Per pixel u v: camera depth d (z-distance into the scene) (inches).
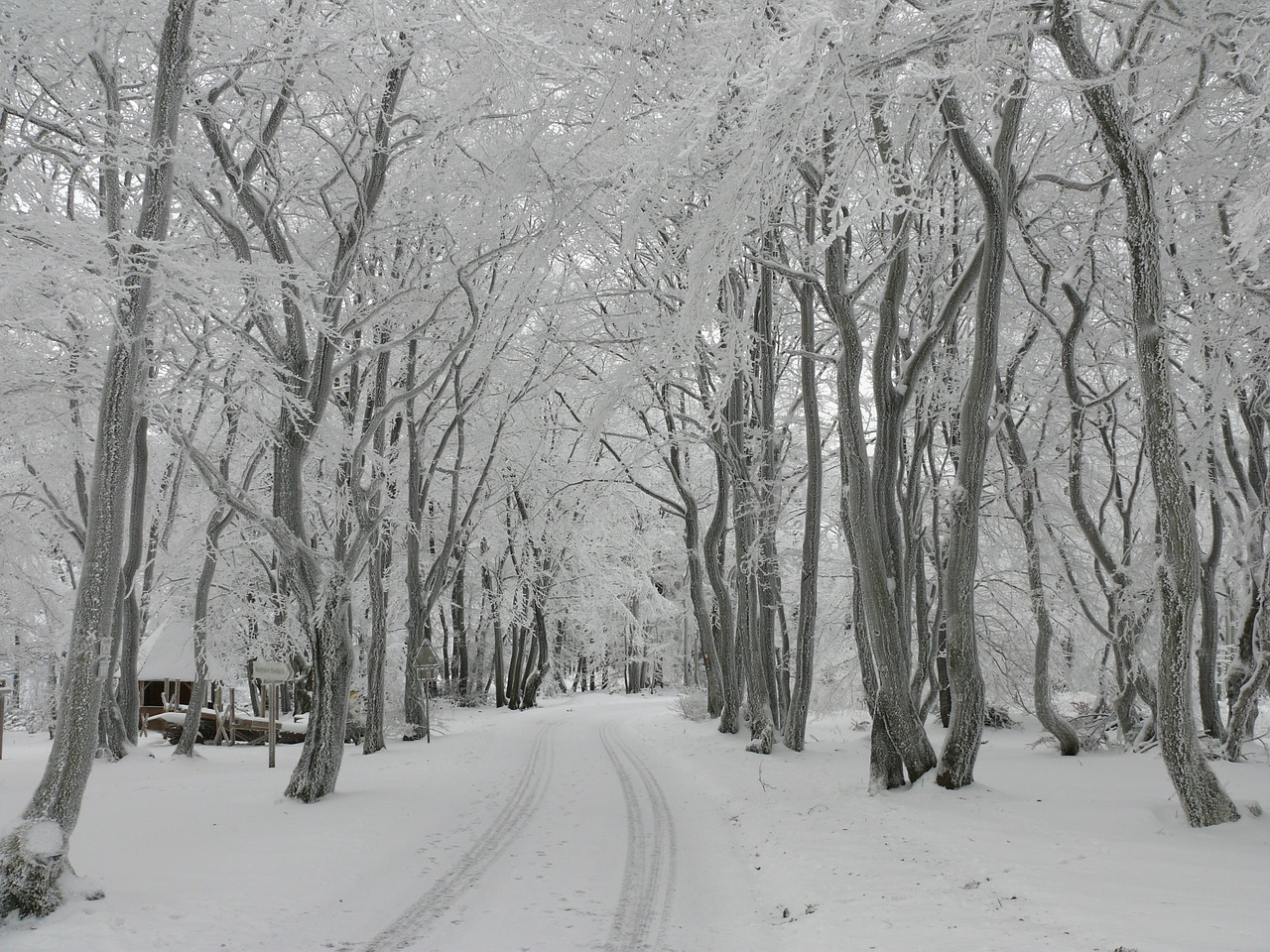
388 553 909.8
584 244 653.3
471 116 494.6
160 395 449.1
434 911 259.4
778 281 789.9
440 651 1647.4
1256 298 495.5
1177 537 349.1
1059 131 572.4
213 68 413.1
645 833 385.1
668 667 2477.9
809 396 674.2
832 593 1079.6
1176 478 351.3
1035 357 729.0
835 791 467.2
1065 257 647.1
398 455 946.1
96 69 373.1
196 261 349.7
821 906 250.1
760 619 762.8
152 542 848.3
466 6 374.9
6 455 684.1
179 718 980.6
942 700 831.1
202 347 424.2
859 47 313.4
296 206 612.4
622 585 1512.1
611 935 235.1
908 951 200.7
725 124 335.0
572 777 577.0
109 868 306.8
